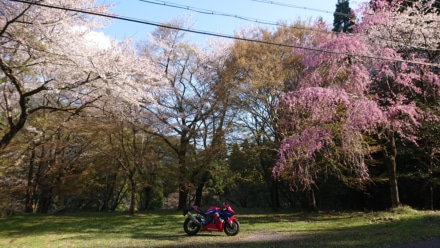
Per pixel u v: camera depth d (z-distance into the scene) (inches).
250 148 682.2
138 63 494.9
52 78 414.9
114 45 495.8
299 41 613.0
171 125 733.3
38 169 782.5
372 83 559.2
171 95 764.6
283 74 617.6
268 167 741.9
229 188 1057.5
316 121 506.6
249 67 650.2
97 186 899.4
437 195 680.4
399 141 593.6
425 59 567.2
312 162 547.8
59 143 714.8
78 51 372.5
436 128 530.3
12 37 356.8
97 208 1073.5
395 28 560.1
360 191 729.6
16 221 613.6
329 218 558.3
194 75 794.2
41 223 584.1
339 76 544.4
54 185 782.5
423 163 590.6
